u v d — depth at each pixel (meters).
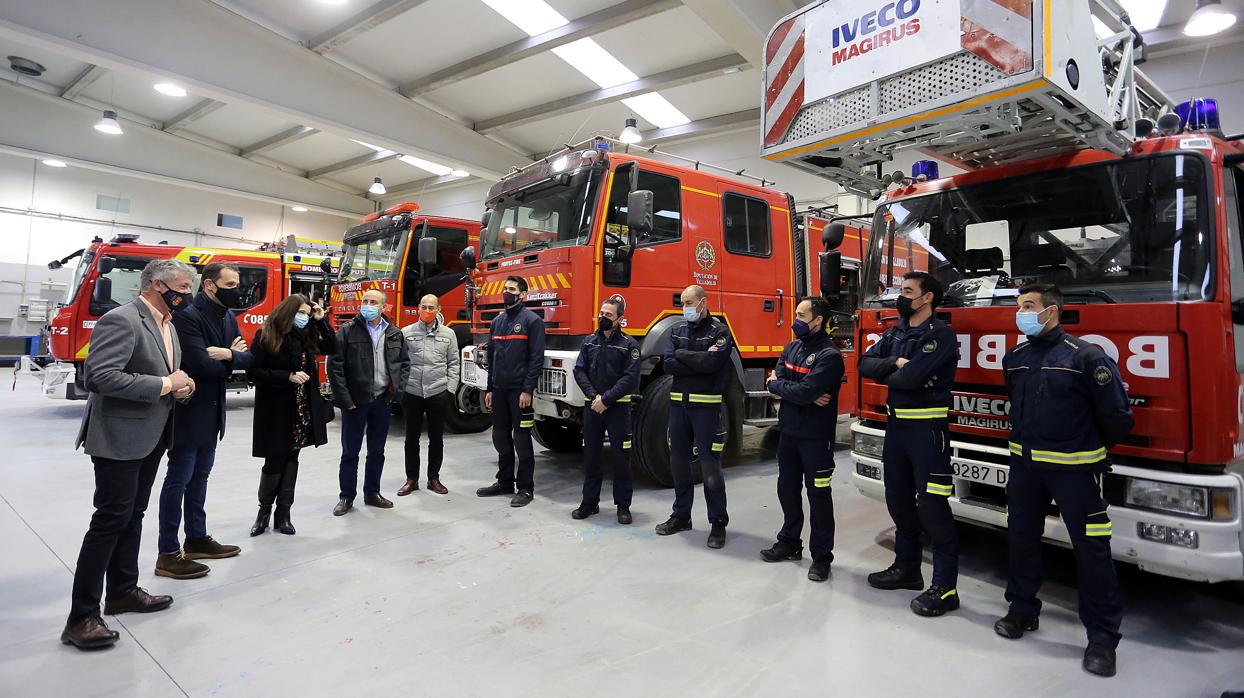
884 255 3.83
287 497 3.92
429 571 3.33
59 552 3.54
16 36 8.12
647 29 9.89
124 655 2.45
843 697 2.18
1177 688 2.24
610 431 4.23
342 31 10.22
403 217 7.72
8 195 14.48
